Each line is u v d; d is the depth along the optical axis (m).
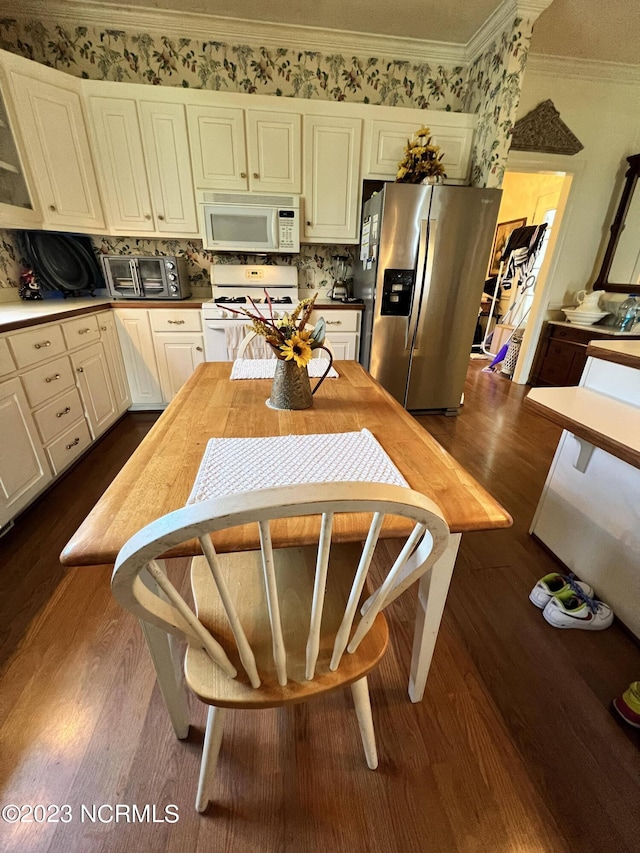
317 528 0.61
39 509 1.81
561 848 0.79
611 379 1.38
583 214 3.34
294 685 0.67
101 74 2.64
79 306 2.25
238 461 0.78
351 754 0.93
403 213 2.51
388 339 2.85
